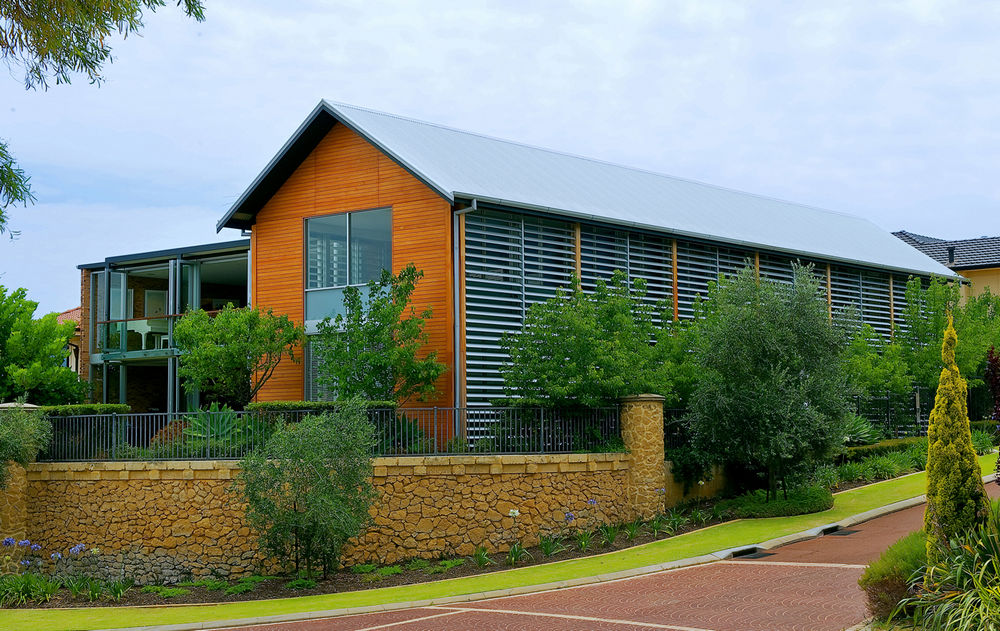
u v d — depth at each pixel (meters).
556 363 17.84
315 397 21.00
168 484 17.19
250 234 22.92
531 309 18.42
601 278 20.52
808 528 16.23
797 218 29.50
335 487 15.48
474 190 19.14
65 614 14.02
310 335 21.16
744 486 20.55
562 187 22.17
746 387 18.42
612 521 18.02
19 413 17.47
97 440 18.11
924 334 27.31
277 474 15.34
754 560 14.32
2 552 17.47
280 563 16.44
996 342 28.69
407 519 16.66
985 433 25.42
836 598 11.36
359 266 20.64
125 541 17.36
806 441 17.78
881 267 28.20
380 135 20.38
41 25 13.44
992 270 37.84
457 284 19.17
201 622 12.75
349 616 12.80
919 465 22.78
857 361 24.30
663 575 13.87
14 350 25.81
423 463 16.78
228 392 21.17
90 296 29.78
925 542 10.52
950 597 9.41
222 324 20.34
